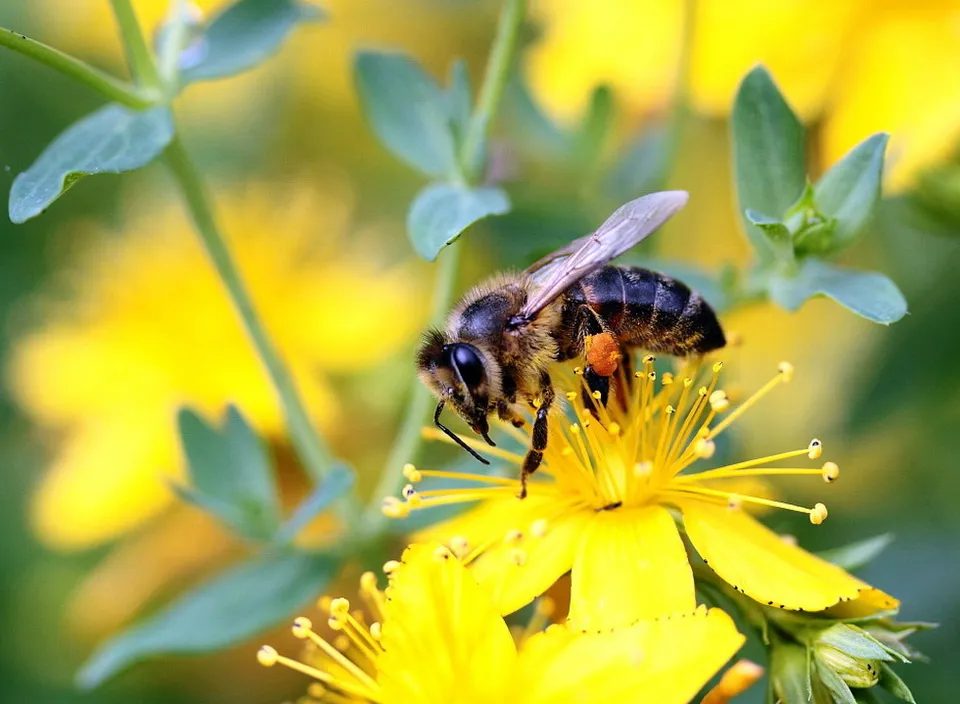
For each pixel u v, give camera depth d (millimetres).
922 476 161
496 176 154
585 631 134
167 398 163
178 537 163
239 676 160
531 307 145
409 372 164
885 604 136
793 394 162
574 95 164
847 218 142
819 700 135
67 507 162
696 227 164
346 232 170
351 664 137
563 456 140
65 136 143
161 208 170
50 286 172
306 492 162
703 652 132
